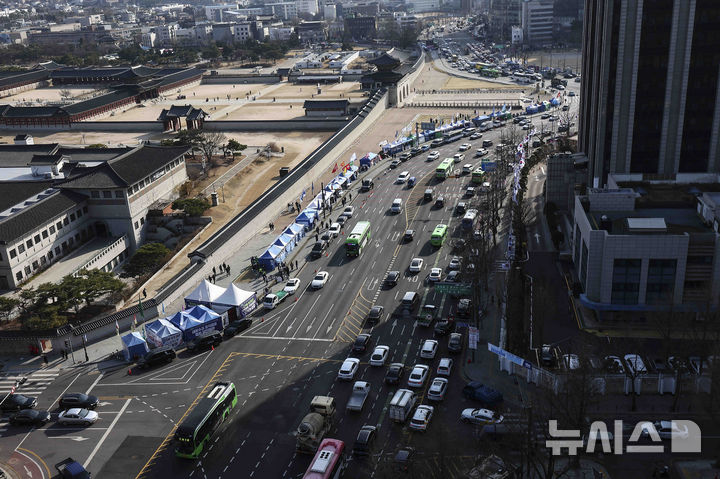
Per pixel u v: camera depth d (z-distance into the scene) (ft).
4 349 434.71
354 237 547.49
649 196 467.11
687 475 280.51
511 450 297.33
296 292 490.90
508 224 583.99
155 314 471.21
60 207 573.33
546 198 605.73
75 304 470.80
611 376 345.31
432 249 549.95
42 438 344.90
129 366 410.31
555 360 372.17
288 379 381.40
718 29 478.18
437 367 379.76
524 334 403.54
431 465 296.51
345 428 332.19
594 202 447.42
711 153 508.94
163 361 409.69
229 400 350.02
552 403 298.15
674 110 501.97
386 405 349.61
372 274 511.40
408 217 628.69
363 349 399.85
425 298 466.70
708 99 495.82
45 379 401.29
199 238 620.49
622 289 401.90
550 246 537.65
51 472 318.24
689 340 352.49
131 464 319.68
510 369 367.25
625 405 333.01
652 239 388.16
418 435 320.70
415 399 346.13
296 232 581.12
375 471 298.56
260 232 628.28
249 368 396.37
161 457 323.78
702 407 327.06
